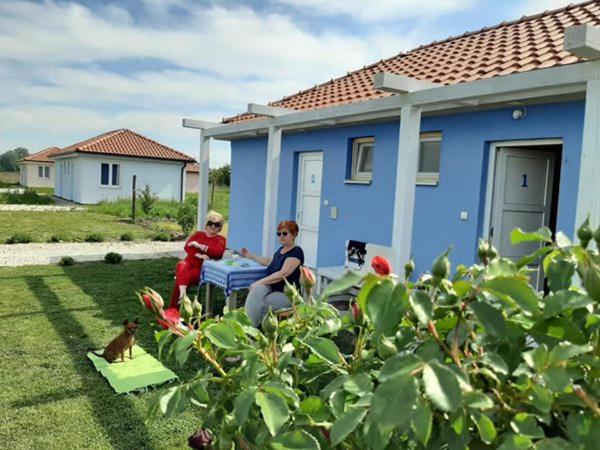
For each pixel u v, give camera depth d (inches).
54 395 166.1
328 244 360.2
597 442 43.6
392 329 47.1
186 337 60.5
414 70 331.9
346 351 182.4
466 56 315.3
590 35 146.4
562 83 166.1
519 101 229.9
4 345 211.9
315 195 379.6
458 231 270.5
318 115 272.7
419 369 38.5
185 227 679.1
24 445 136.1
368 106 239.3
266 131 366.3
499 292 44.9
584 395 44.4
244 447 58.0
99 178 1196.5
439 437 48.3
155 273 389.1
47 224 737.0
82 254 483.5
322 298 69.5
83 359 198.5
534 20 354.0
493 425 45.2
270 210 318.3
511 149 258.7
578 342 47.8
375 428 44.6
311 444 51.3
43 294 305.7
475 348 52.9
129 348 195.3
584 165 161.0
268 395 52.9
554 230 283.1
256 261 261.3
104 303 287.6
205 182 414.0
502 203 260.7
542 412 44.9
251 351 61.5
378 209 319.0
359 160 343.3
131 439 140.8
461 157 268.2
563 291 48.4
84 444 137.5
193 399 63.1
